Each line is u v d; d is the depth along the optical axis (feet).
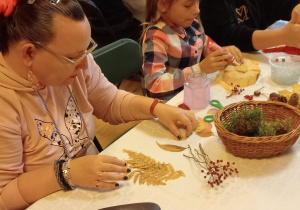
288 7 6.29
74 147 3.50
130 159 3.20
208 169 2.96
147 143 3.39
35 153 3.23
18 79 2.95
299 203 2.63
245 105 3.37
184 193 2.81
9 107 2.96
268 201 2.67
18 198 2.92
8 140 2.91
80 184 2.91
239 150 3.04
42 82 3.03
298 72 4.04
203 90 3.75
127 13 8.64
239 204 2.67
